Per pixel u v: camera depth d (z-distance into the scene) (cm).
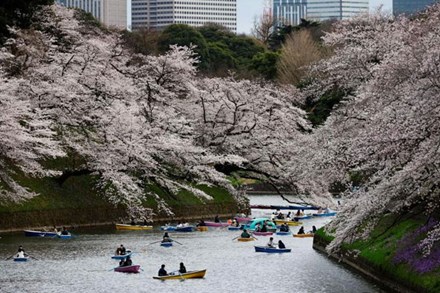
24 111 5891
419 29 4262
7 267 4588
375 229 4544
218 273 4534
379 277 3984
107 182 6700
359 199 3656
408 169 3197
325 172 4356
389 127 3344
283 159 7381
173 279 4325
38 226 6162
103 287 4091
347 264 4725
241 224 7119
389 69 3644
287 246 5772
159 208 6950
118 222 6831
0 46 7138
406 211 3772
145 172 6812
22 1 7550
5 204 6053
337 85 5788
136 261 4938
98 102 6925
